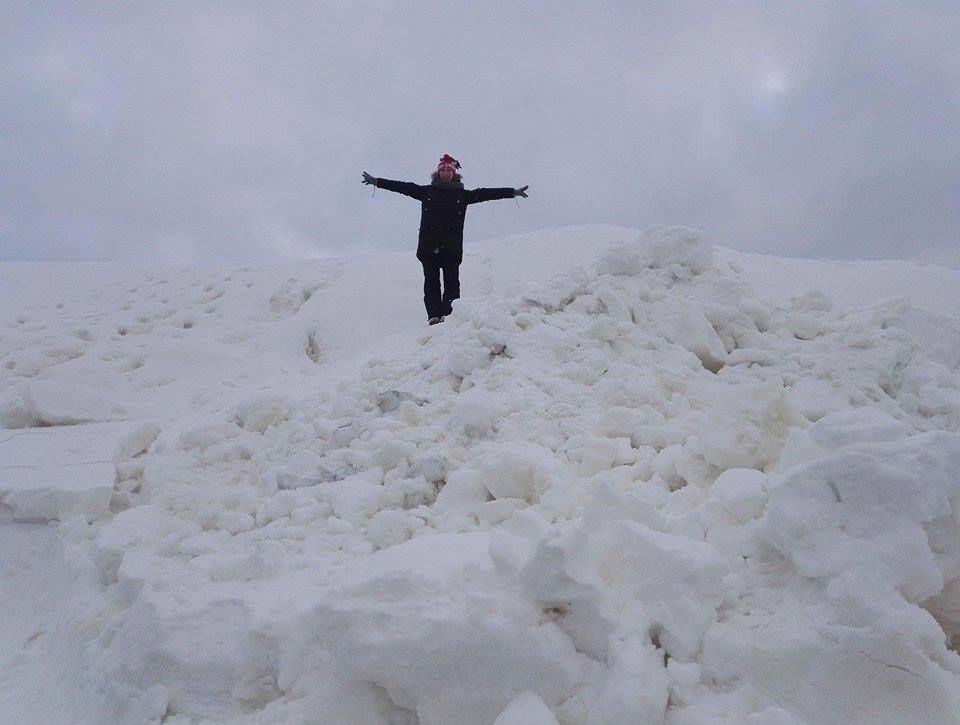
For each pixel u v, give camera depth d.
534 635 1.92
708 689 1.91
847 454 1.99
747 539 2.23
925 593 1.88
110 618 2.91
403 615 2.02
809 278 10.93
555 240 12.75
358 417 4.66
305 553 2.97
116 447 5.00
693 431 3.41
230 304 11.76
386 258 13.18
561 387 4.26
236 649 2.38
